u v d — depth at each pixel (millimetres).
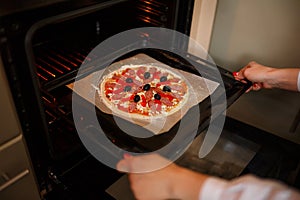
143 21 947
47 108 706
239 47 1019
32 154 648
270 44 944
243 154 991
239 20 963
